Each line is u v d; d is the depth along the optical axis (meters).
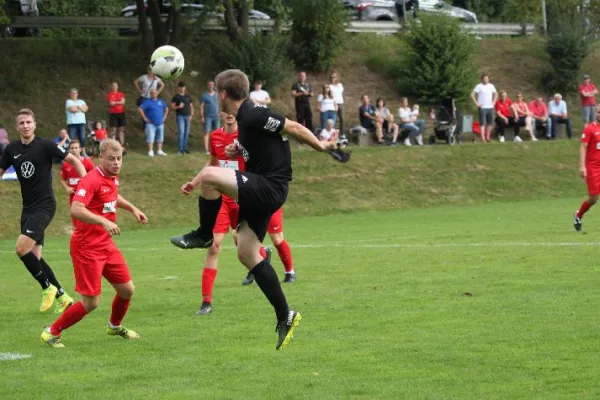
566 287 17.38
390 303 16.31
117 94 47.88
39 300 18.44
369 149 49.78
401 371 11.33
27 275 23.00
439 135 54.75
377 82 63.34
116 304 13.74
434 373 11.19
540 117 56.28
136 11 62.44
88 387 10.88
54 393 10.61
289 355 12.41
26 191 17.05
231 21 58.97
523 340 12.82
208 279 16.17
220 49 59.34
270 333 14.05
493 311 15.12
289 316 11.47
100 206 13.44
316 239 30.33
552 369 11.20
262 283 11.48
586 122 58.28
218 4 56.41
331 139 11.55
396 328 14.01
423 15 62.44
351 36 66.31
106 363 12.22
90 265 13.27
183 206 42.41
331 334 13.73
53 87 54.59
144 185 43.00
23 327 15.16
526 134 57.88
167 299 17.83
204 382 11.04
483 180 48.84
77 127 45.06
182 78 57.88
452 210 42.41
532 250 23.77
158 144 46.66
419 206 45.69
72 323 13.41
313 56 62.19
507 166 50.41
